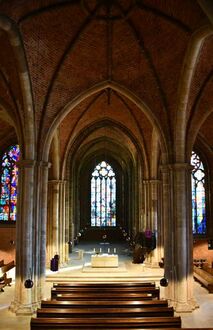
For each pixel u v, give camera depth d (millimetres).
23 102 17781
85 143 37219
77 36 17594
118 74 19734
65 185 28766
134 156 34719
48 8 15539
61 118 19516
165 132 19156
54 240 26953
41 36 16641
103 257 25656
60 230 27688
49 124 19094
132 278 23594
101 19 17000
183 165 18438
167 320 11445
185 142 18828
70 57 18344
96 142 38719
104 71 19609
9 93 18203
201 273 22938
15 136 30953
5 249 30188
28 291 17000
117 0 16234
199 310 17375
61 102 19391
